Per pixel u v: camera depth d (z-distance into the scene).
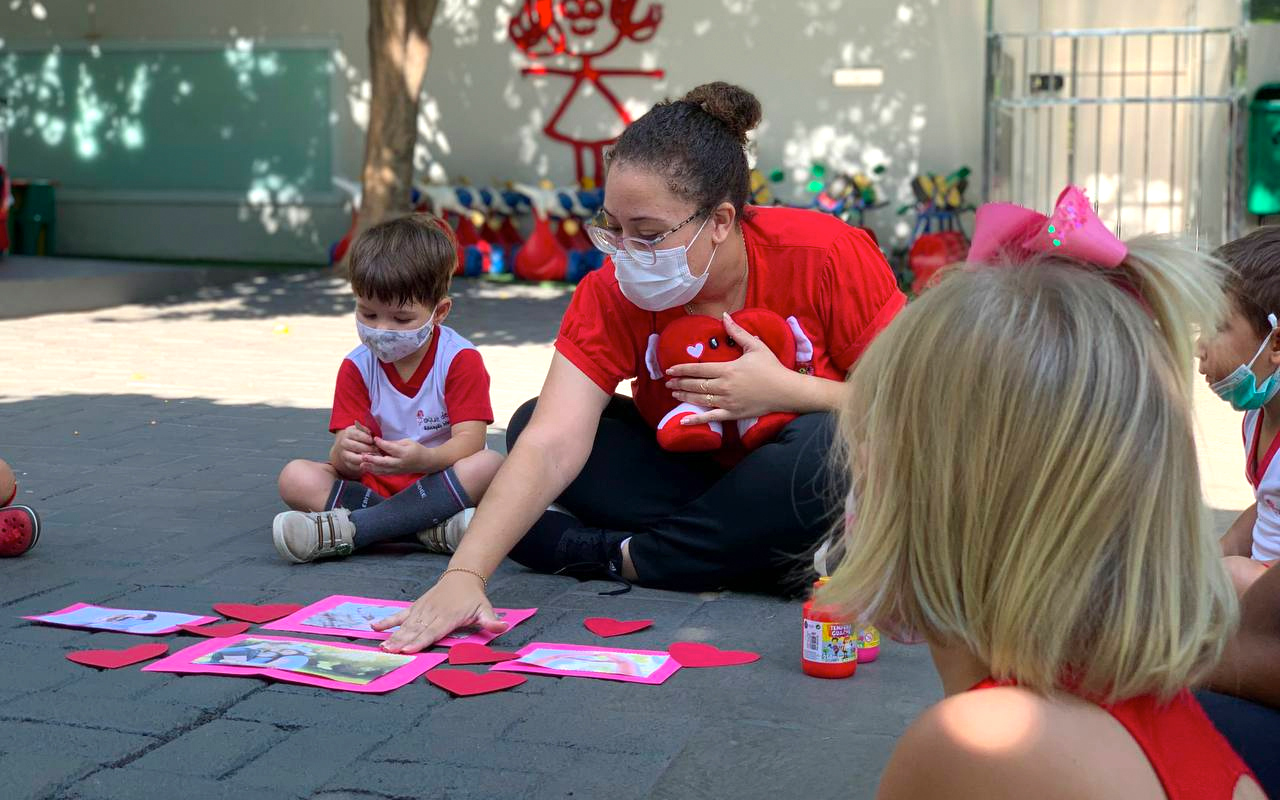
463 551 3.37
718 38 15.76
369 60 15.84
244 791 2.43
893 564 1.18
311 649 3.20
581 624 3.51
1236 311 2.55
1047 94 14.74
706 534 3.70
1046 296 1.15
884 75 15.27
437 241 4.21
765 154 15.70
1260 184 13.63
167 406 7.33
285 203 17.44
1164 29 12.73
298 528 4.03
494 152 16.55
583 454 3.56
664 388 3.81
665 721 2.79
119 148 17.88
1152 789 1.10
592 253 15.43
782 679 3.05
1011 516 1.12
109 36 17.72
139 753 2.60
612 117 16.20
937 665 1.26
